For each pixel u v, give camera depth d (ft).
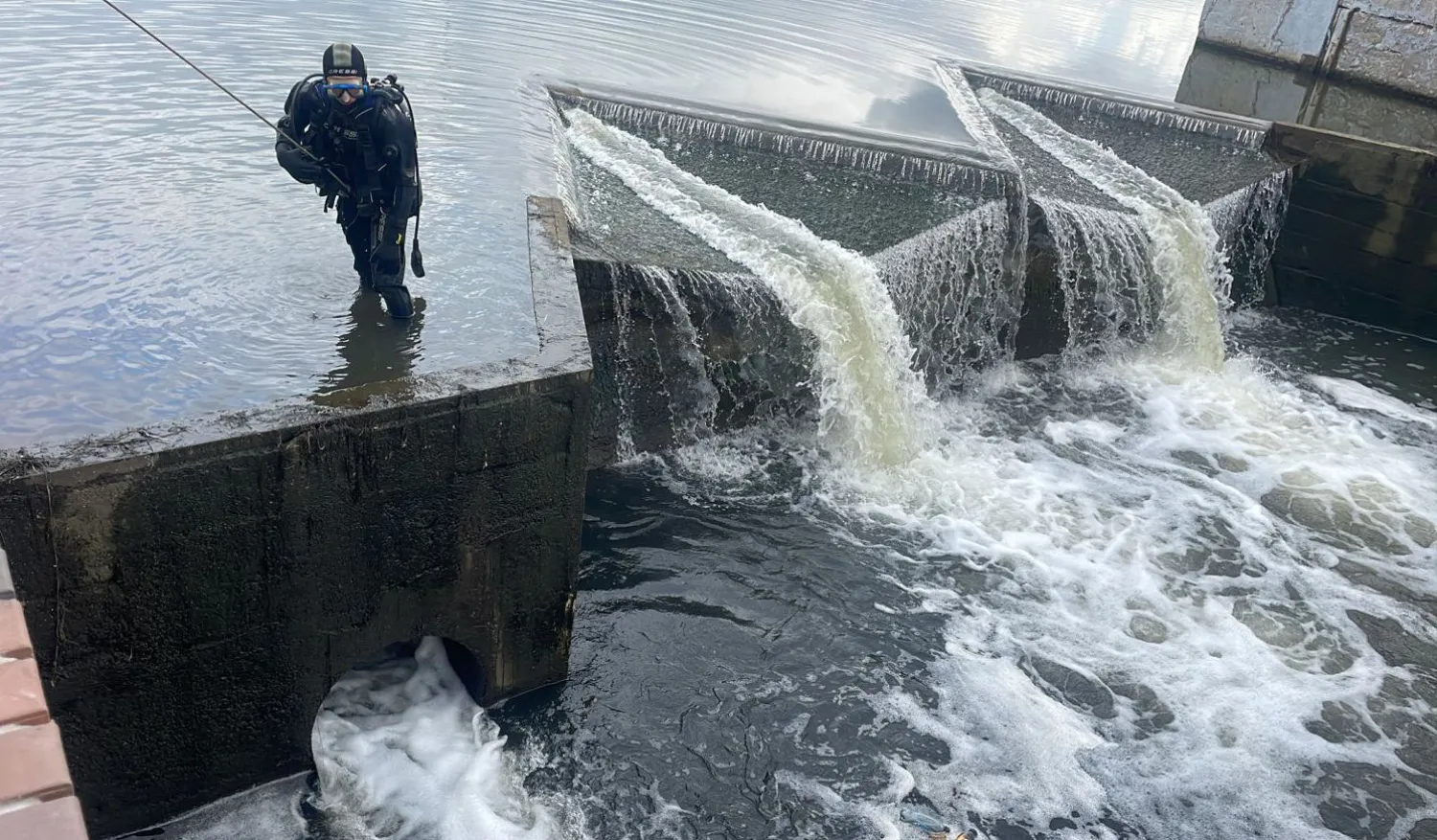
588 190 33.81
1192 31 80.12
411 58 43.80
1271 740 23.08
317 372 19.30
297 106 19.89
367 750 20.07
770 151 40.68
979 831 20.13
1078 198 40.73
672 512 27.81
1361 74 61.26
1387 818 21.45
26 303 20.97
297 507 17.12
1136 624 26.25
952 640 24.93
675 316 28.04
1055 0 87.35
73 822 6.17
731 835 19.54
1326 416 37.78
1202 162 46.83
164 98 34.68
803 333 30.19
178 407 17.98
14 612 7.55
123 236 24.35
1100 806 20.97
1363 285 45.68
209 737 18.07
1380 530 31.19
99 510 15.39
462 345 20.67
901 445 31.58
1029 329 38.75
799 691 22.90
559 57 49.19
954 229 35.35
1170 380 39.24
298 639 18.20
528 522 19.86
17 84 34.53
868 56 58.70
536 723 21.26
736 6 67.67
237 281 22.70
